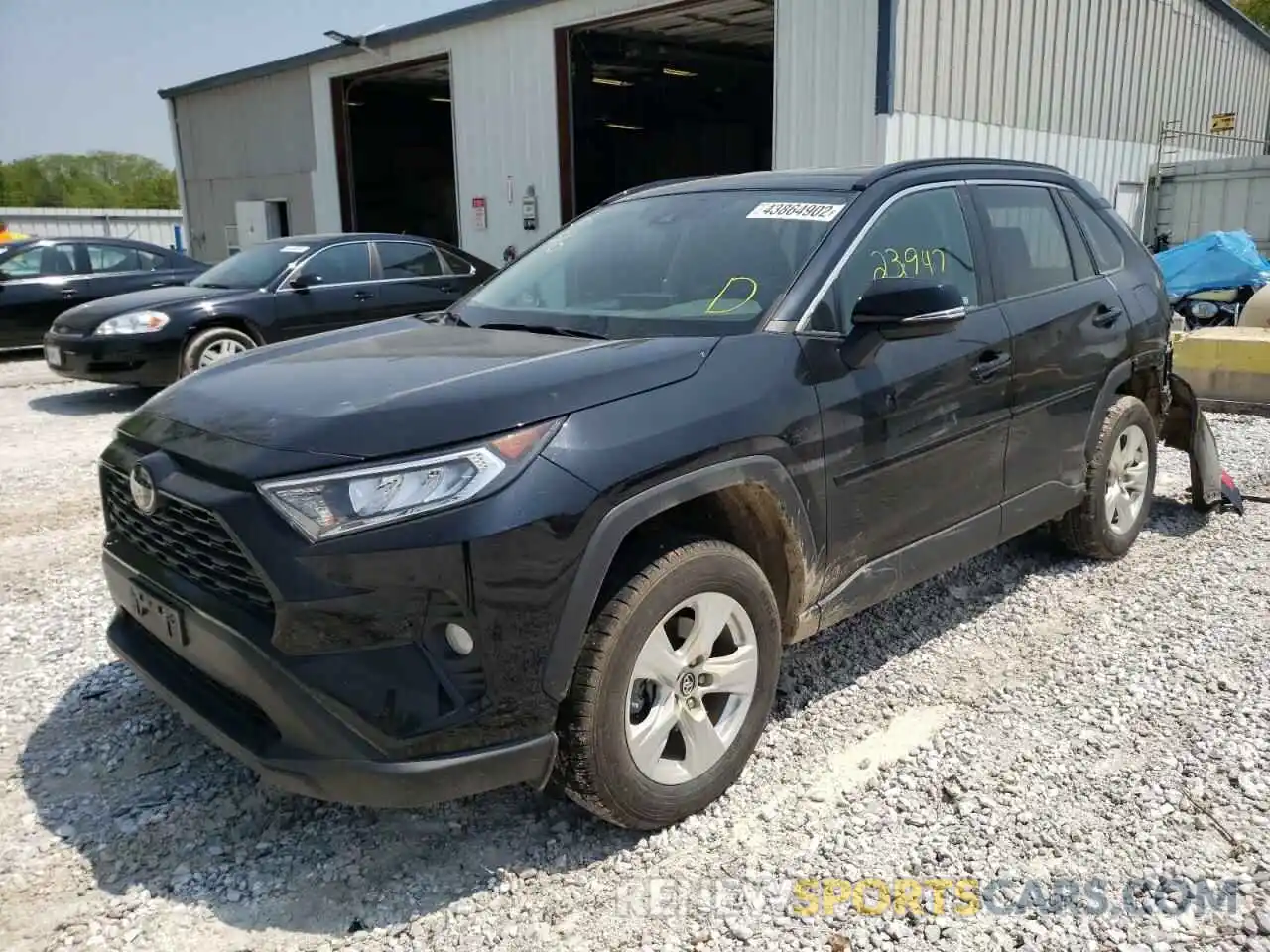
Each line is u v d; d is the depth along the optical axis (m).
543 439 2.52
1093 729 3.38
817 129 11.21
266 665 2.43
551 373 2.71
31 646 4.15
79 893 2.63
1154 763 3.17
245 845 2.83
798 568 3.11
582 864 2.74
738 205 3.77
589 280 3.75
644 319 3.34
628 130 24.81
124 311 8.99
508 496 2.42
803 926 2.49
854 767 3.18
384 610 2.36
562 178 14.34
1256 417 8.18
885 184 3.67
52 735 3.44
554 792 2.79
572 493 2.49
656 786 2.78
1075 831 2.83
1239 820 2.87
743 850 2.79
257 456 2.50
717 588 2.85
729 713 2.99
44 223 30.08
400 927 2.51
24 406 9.60
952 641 4.09
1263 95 20.94
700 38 16.09
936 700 3.60
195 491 2.55
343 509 2.37
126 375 8.92
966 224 3.96
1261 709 3.48
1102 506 4.70
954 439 3.65
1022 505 4.13
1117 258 4.87
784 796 3.03
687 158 26.20
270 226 19.80
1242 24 18.83
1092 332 4.43
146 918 2.54
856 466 3.24
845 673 3.82
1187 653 3.93
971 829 2.86
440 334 3.49
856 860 2.74
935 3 10.91
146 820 2.94
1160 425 5.20
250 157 19.89
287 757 2.45
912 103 10.88
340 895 2.62
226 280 9.78
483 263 11.12
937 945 2.42
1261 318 9.44
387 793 2.39
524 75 14.48
